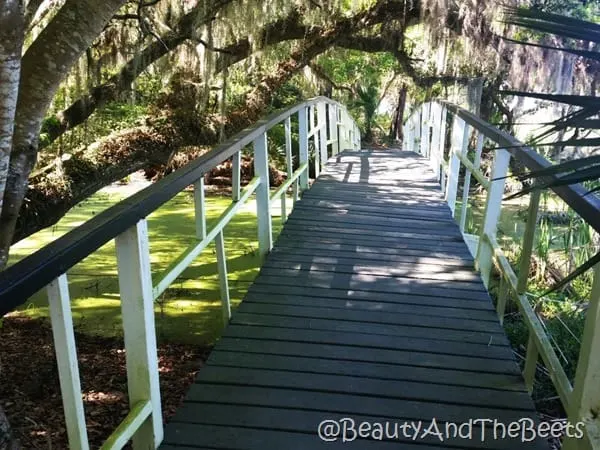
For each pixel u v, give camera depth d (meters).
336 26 7.78
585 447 1.58
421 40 9.17
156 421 2.01
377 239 4.50
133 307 1.88
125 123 6.34
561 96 1.35
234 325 2.99
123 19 5.34
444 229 4.82
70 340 1.44
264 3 6.45
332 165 8.10
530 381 2.42
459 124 5.32
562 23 1.40
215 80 7.14
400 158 9.08
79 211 10.02
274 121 4.19
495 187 3.51
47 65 3.22
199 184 2.58
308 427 2.17
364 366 2.61
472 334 2.94
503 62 8.85
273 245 4.28
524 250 2.59
